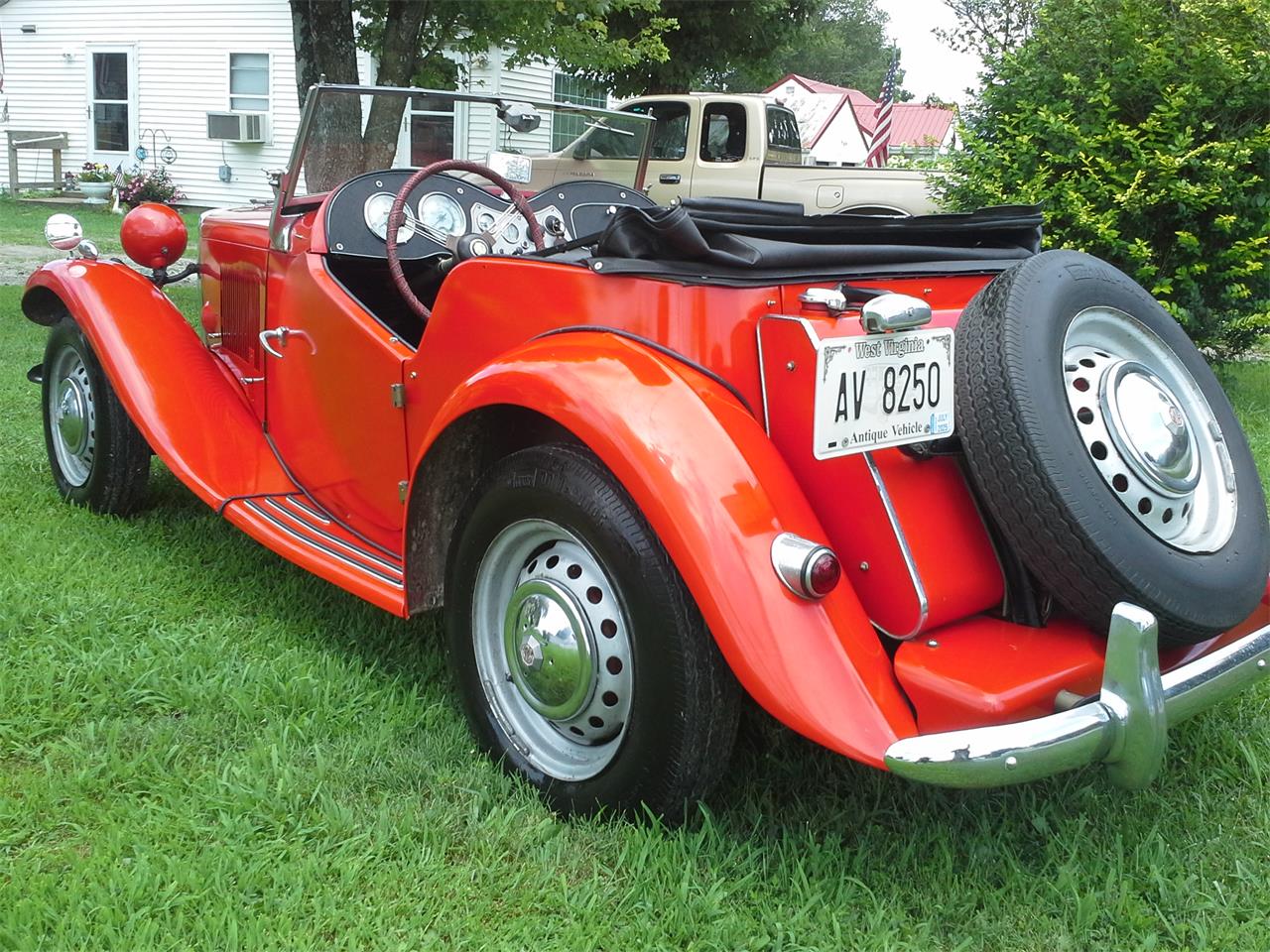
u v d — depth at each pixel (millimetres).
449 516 2637
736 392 2199
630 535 2094
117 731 2543
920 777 1845
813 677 1938
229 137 18484
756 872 2148
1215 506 2336
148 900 1988
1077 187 6988
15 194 19172
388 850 2195
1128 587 2023
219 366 3791
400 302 3635
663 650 2072
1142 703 1867
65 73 19734
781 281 2229
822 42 19422
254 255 3617
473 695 2498
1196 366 2480
